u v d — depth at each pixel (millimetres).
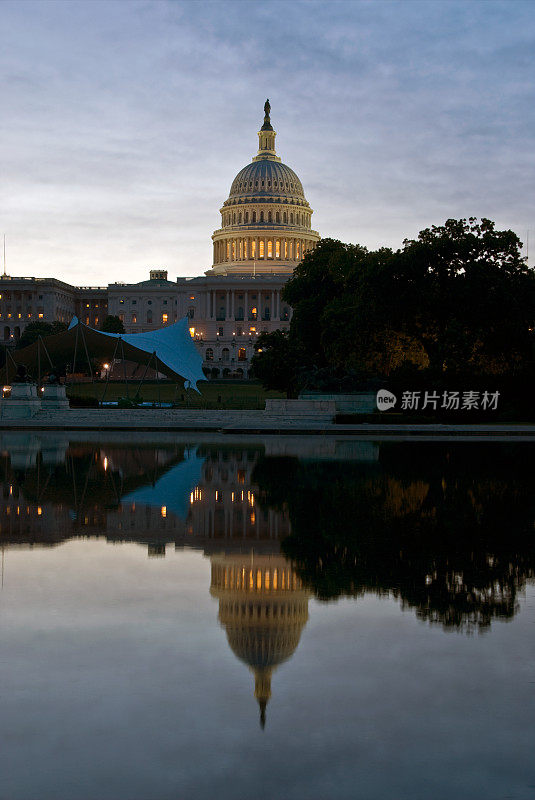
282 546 15453
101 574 13273
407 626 10578
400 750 7191
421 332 65812
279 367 74188
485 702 8180
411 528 17219
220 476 26328
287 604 11578
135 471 27828
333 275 86500
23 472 27359
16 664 9148
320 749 7195
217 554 14773
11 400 60406
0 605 11469
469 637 10141
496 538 16188
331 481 24984
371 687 8531
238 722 7703
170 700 8188
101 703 8102
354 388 64000
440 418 61469
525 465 30172
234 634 10211
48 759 7004
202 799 6395
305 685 8562
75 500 20938
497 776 6773
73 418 60312
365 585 12656
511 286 62781
